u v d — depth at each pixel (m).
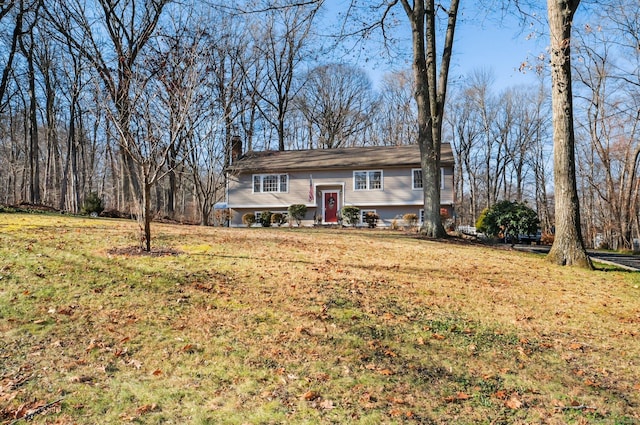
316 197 26.67
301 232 15.45
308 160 27.56
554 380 4.15
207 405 3.47
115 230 11.29
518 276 8.92
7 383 3.64
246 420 3.25
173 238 10.73
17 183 37.25
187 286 6.63
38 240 8.96
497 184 48.62
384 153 27.42
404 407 3.54
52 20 17.70
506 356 4.72
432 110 16.02
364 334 5.16
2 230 9.80
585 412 3.53
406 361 4.47
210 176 20.97
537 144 46.22
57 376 3.82
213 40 16.83
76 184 24.47
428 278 8.17
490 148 48.12
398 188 25.56
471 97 48.19
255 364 4.27
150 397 3.55
